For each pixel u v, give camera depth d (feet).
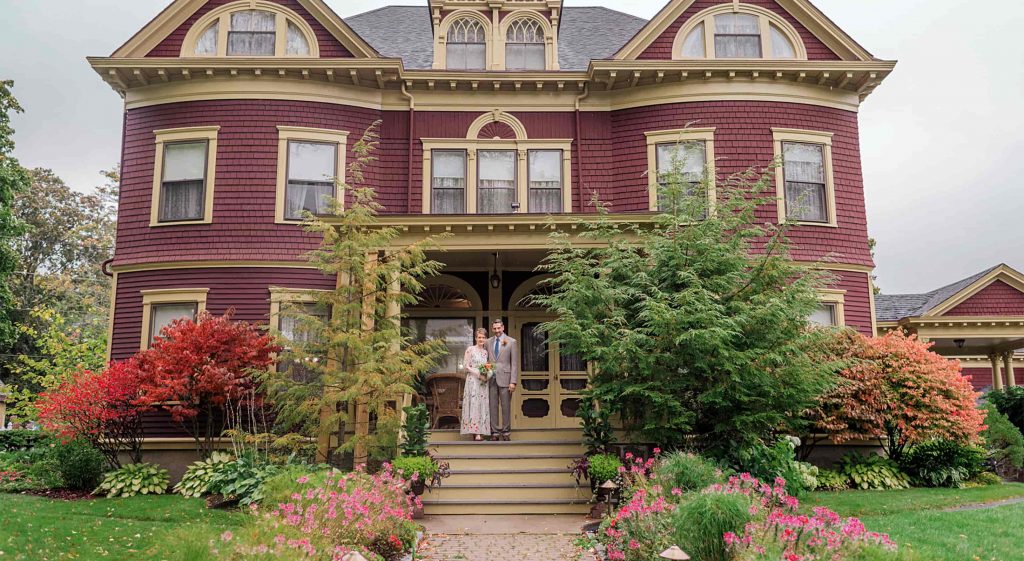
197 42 47.39
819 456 44.24
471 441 37.45
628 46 48.60
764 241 46.60
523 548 26.53
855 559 18.89
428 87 48.88
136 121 46.98
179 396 38.22
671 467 27.27
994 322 62.28
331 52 47.52
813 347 36.14
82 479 36.19
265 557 18.92
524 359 48.78
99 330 85.46
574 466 34.40
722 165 47.50
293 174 46.03
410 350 36.68
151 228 45.42
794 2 49.80
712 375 32.55
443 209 48.19
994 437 48.67
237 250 44.65
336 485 26.37
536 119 49.47
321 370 35.01
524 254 44.21
